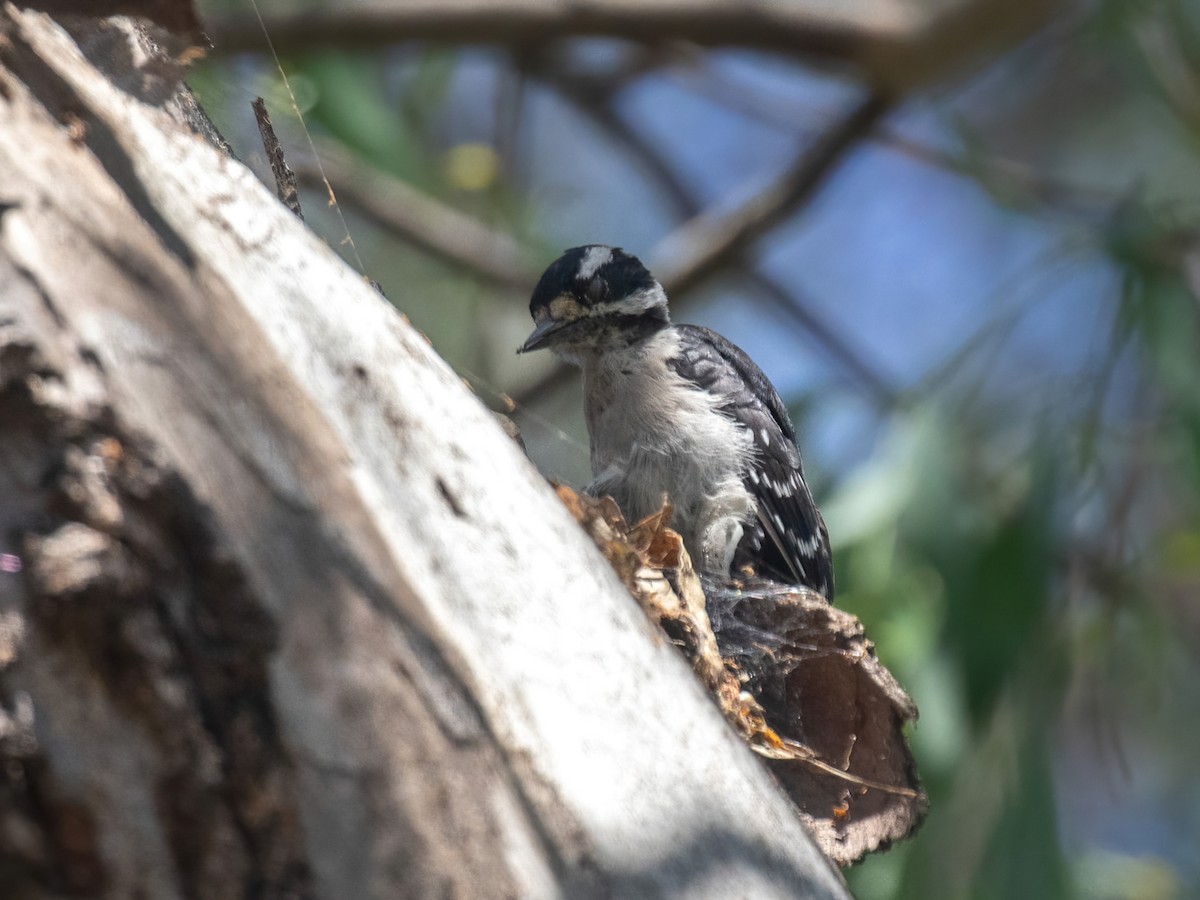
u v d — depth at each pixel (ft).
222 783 12.01
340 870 12.42
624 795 14.56
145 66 15.75
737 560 31.09
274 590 12.57
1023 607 35.68
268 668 12.37
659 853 14.46
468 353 47.73
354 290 15.84
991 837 35.50
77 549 11.48
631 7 45.47
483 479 15.53
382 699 13.00
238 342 13.87
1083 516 41.75
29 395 11.80
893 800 23.89
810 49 45.57
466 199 49.34
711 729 16.12
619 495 31.22
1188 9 42.75
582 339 32.60
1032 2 39.27
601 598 15.90
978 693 35.29
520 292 47.01
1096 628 38.81
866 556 37.04
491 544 15.12
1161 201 40.60
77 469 11.76
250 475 12.98
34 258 12.51
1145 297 37.78
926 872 35.65
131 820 11.74
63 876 11.59
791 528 31.22
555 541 15.88
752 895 14.98
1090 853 42.19
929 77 42.22
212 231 14.76
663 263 48.11
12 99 13.98
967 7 39.96
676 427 31.09
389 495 14.33
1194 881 48.93
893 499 37.40
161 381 12.69
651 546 23.77
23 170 13.19
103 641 11.64
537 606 15.07
